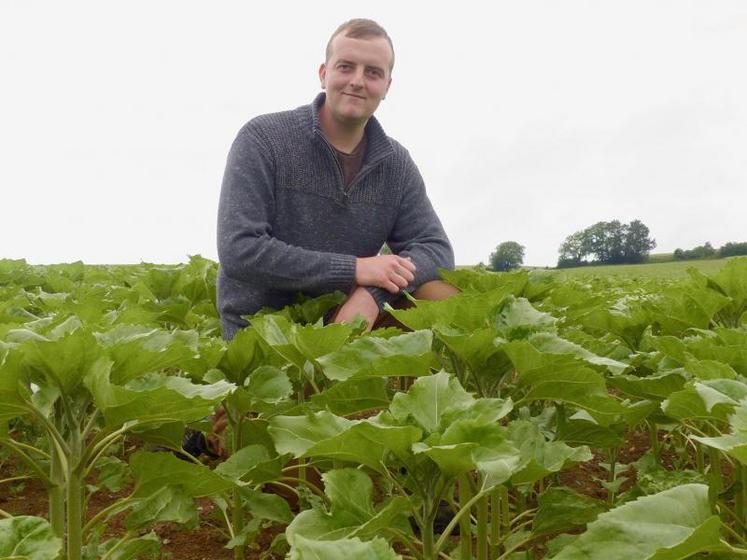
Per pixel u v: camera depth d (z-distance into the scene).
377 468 1.92
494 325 2.72
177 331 2.96
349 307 4.41
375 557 1.26
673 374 2.48
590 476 4.04
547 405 3.78
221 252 4.65
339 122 4.93
